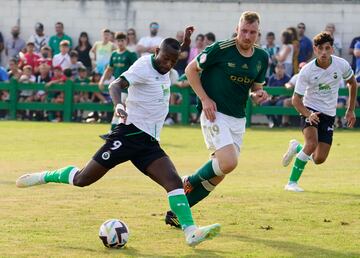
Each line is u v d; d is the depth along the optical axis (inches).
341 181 1218.6
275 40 2367.1
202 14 2420.0
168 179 757.3
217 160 824.3
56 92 2313.0
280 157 1523.1
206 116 821.9
